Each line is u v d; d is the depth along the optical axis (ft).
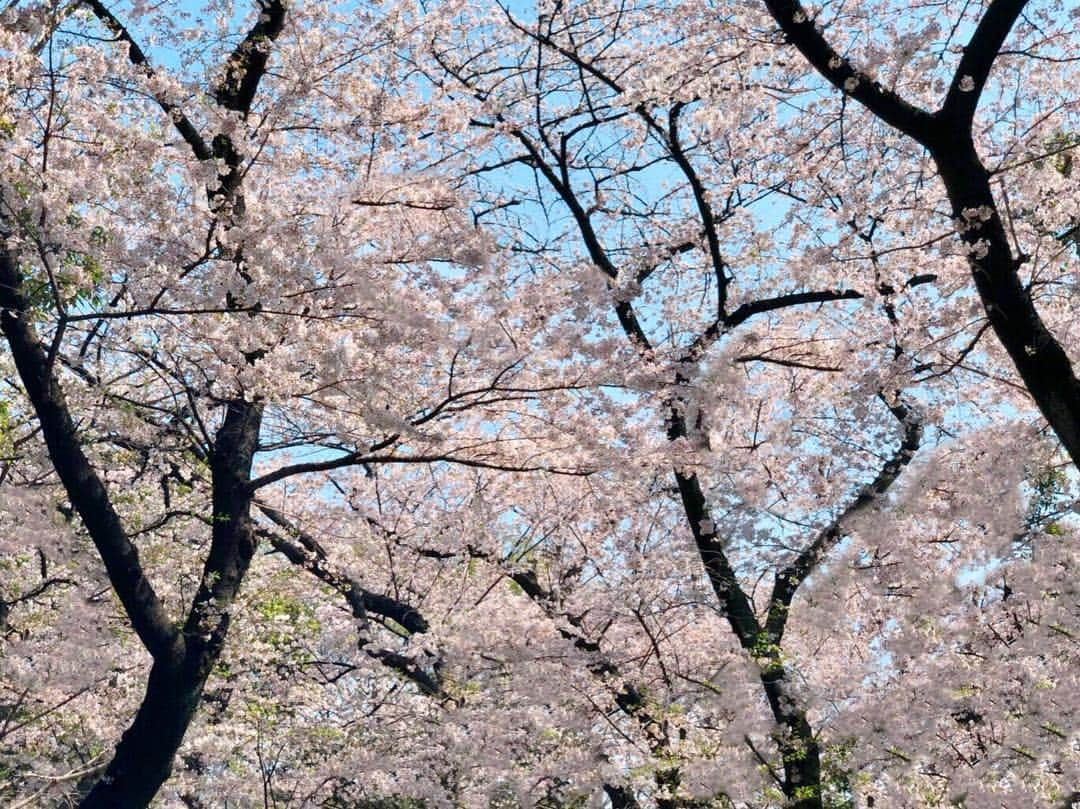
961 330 29.84
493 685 34.83
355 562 40.22
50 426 25.96
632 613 34.12
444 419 26.78
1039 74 32.24
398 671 39.99
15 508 30.40
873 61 26.17
